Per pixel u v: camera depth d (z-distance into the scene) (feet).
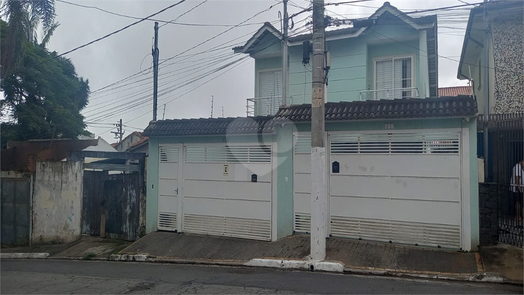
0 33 40.27
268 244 33.65
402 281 23.53
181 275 26.73
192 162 39.06
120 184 42.88
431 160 29.30
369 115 30.07
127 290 23.12
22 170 47.16
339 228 32.12
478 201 27.99
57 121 56.85
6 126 53.47
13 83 52.85
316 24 28.48
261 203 35.40
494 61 39.83
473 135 28.17
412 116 28.89
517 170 28.66
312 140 28.30
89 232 44.19
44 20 40.96
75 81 62.90
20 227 44.91
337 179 32.37
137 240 38.81
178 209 39.47
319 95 28.19
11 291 24.13
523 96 38.47
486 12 38.58
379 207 30.81
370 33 47.52
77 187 43.37
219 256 32.53
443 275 24.17
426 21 44.16
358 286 22.24
